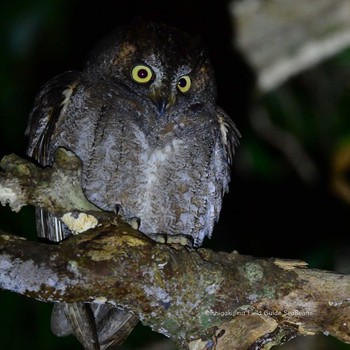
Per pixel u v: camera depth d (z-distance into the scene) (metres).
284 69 13.78
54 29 13.17
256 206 14.28
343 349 12.25
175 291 7.14
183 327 7.29
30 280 6.82
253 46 13.79
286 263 7.32
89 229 7.14
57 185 7.33
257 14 13.69
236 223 14.25
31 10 12.87
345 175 13.10
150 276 7.05
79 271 6.89
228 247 14.11
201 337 7.32
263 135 14.12
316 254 12.73
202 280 7.17
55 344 12.14
